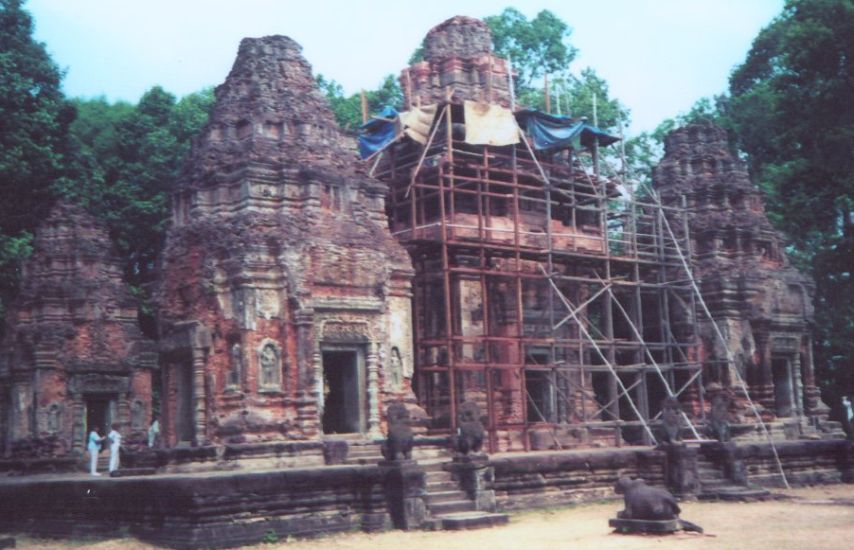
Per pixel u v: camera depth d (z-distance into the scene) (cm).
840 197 4741
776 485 3328
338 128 3061
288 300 2731
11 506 2530
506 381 3538
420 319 3516
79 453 3856
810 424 4081
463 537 2169
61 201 4181
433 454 2842
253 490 2138
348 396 2886
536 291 3681
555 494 2841
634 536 2080
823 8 4419
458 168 3547
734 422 3791
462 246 3266
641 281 3897
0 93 4303
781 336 4022
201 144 3005
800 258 5266
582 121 3653
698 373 3684
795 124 4741
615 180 3822
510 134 3428
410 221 3703
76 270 4059
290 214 2823
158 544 2105
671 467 2948
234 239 2744
